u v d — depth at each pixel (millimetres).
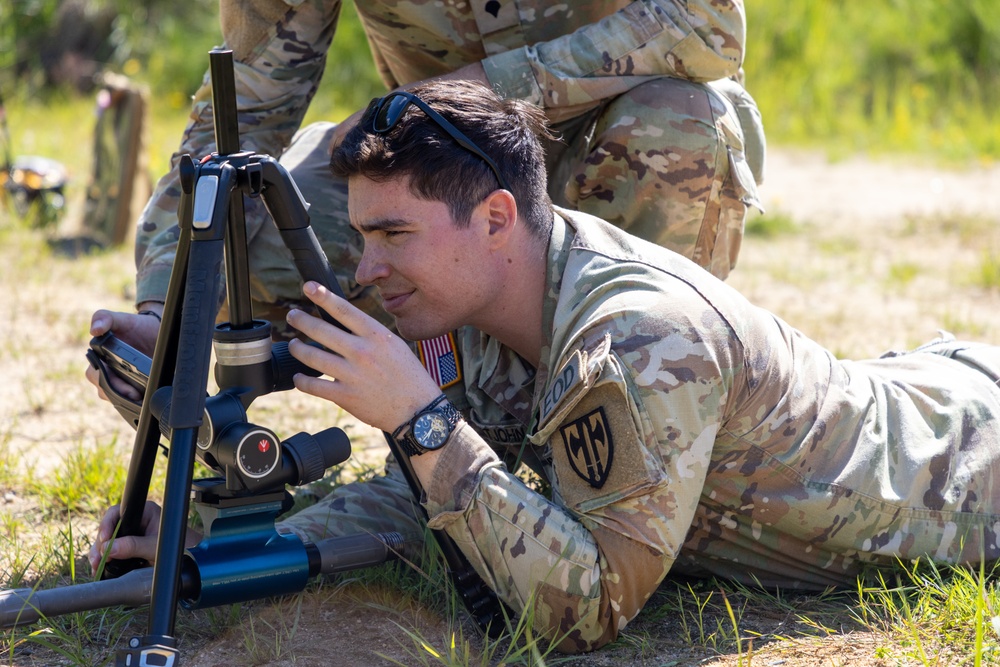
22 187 11594
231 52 3199
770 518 3846
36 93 20109
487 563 3520
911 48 19500
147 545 3736
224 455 3201
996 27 19016
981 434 4180
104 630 3887
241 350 3320
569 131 5188
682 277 3633
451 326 3689
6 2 21078
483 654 3531
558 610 3475
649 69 4941
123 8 21797
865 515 3875
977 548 4086
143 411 3498
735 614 3965
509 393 4047
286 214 3391
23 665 3652
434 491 3471
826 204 13461
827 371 3957
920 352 4707
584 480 3459
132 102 11023
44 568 4324
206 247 3133
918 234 11734
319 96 19344
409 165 3451
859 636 3736
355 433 6125
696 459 3461
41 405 6500
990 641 3582
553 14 5117
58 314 8484
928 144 16875
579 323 3566
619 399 3379
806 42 19625
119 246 10875
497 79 4812
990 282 9453
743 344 3619
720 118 5035
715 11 4887
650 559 3455
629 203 5031
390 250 3559
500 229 3586
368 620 3939
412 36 5254
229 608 3943
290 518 4246
